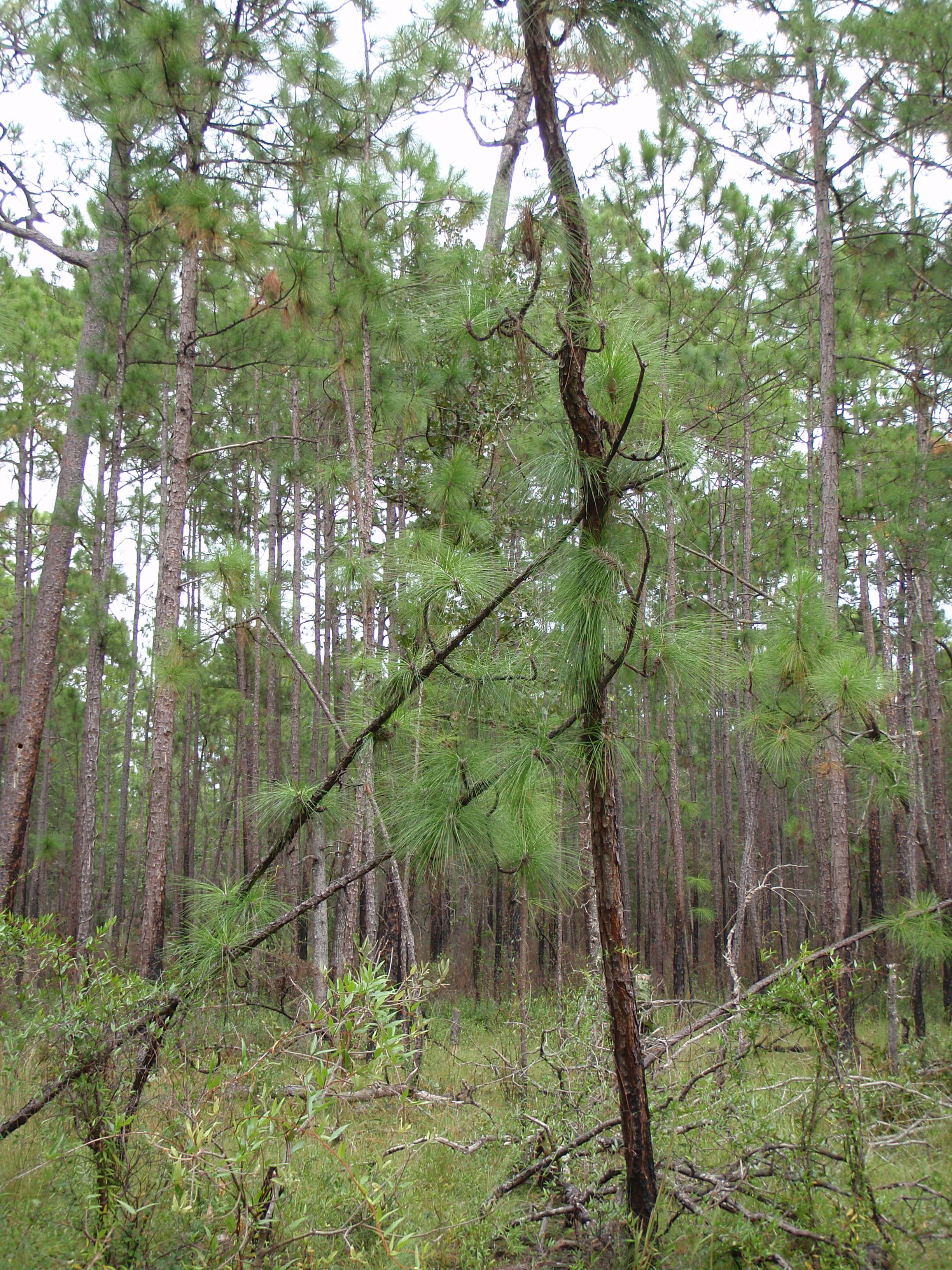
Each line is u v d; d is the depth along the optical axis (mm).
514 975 9797
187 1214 3152
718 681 3350
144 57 6738
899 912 4828
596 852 3240
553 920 9523
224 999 3990
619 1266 3186
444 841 3164
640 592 3062
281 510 14141
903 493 9539
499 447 6035
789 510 13688
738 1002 4234
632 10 3207
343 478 7930
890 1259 3020
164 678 5062
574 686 3141
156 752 6637
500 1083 5199
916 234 8648
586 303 3223
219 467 14164
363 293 6352
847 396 10344
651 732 14000
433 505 4289
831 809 6973
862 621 14812
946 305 9078
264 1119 2727
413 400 6766
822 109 8359
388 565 3818
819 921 9617
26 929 3760
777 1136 3615
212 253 6723
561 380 3170
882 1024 8695
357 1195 3348
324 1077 2781
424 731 3506
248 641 4852
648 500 3361
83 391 9961
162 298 10938
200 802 21281
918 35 7539
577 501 3312
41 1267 3053
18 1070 4285
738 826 17266
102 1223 3148
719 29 8023
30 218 10031
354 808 4734
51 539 9883
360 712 3980
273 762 10727
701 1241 3121
